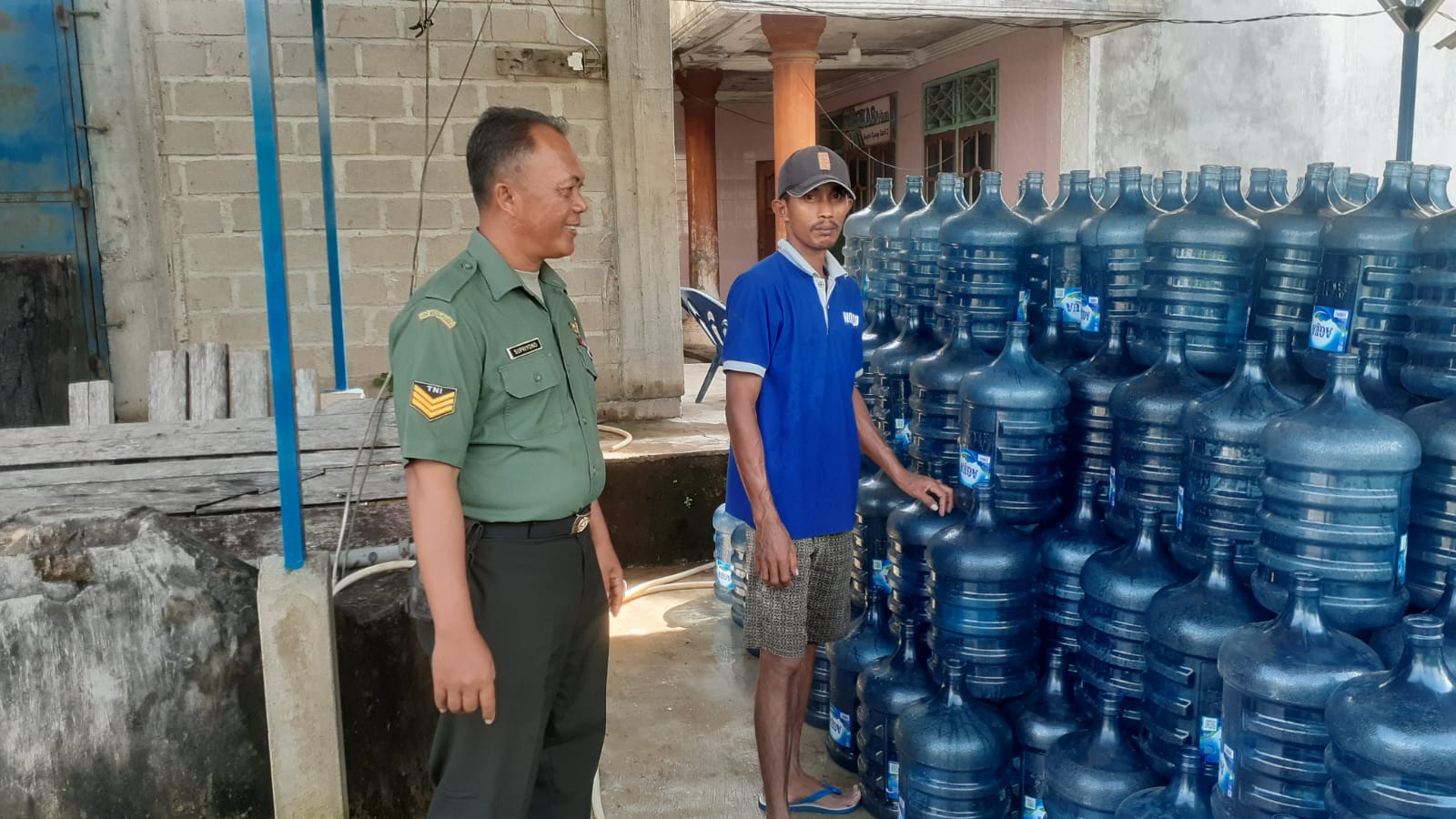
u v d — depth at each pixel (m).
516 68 6.24
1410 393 2.10
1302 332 2.35
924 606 2.96
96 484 3.48
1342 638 1.85
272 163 2.35
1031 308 3.02
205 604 2.60
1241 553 2.17
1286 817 1.85
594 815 2.89
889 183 3.92
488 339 1.94
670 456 5.52
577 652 2.23
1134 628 2.30
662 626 4.60
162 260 5.84
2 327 5.61
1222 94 10.37
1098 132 10.12
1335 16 10.44
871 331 3.72
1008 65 10.80
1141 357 2.59
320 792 2.50
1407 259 2.07
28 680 2.52
